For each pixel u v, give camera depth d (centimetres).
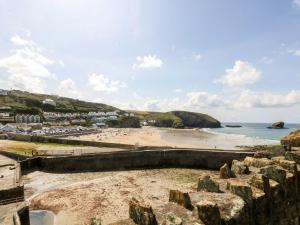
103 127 14825
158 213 737
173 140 9581
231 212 755
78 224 1437
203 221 695
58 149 3878
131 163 2906
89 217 1519
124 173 2623
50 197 1873
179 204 793
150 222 664
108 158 2864
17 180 2097
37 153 3381
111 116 18062
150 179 2356
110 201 1772
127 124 17712
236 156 2695
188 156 2916
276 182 966
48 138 5044
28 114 13588
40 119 13588
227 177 1148
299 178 1130
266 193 890
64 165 2820
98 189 2044
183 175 2516
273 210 914
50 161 2817
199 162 2866
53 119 14312
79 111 18075
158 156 2945
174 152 2952
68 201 1784
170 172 2647
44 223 1470
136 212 706
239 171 1234
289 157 1309
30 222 1486
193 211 746
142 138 9575
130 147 4006
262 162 1301
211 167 2805
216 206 703
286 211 988
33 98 17050
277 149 1623
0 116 11825
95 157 2842
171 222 671
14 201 1568
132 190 2011
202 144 8256
